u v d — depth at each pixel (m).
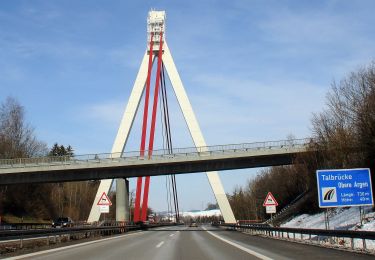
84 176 68.19
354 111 50.22
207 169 67.50
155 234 45.00
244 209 131.62
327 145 56.72
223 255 18.48
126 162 66.56
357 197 22.30
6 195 90.38
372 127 45.59
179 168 67.88
